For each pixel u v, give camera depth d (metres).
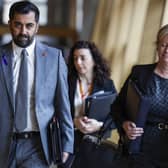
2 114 5.20
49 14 16.83
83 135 6.94
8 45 5.32
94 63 7.29
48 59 5.27
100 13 12.29
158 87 5.52
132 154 5.66
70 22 16.45
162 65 5.50
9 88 5.15
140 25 8.92
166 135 5.49
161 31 5.42
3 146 5.27
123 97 6.03
